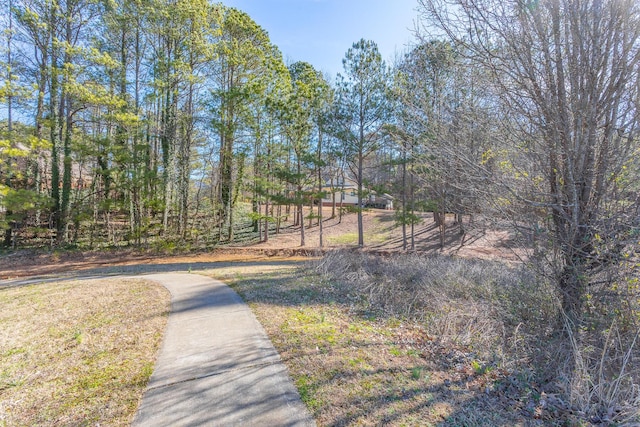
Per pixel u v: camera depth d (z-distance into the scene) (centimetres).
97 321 423
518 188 364
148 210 1645
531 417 238
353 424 216
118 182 1463
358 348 341
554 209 346
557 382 289
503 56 339
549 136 337
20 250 1331
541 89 334
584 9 309
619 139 315
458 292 570
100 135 1411
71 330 392
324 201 3173
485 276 630
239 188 1722
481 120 393
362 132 1424
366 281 643
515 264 646
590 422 236
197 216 1814
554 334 356
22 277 915
